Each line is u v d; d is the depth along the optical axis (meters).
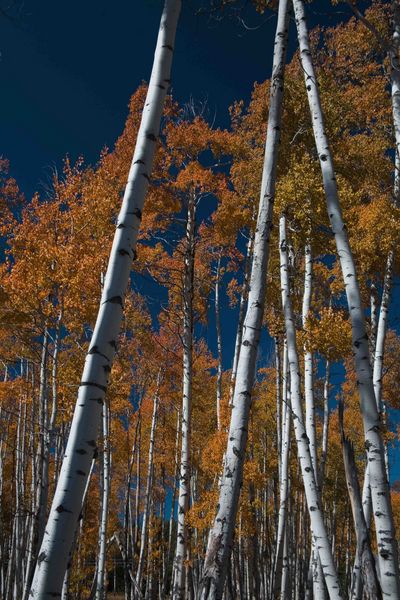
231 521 3.92
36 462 13.02
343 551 27.59
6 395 13.62
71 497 2.83
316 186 7.95
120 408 14.20
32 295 9.72
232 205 10.66
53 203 10.48
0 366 15.41
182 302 11.69
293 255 10.24
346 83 10.04
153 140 4.02
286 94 9.29
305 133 9.20
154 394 16.31
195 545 13.92
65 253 9.78
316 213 8.01
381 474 4.72
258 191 10.88
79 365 10.45
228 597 13.89
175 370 15.46
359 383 5.05
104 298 3.40
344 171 9.45
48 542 2.73
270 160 5.29
